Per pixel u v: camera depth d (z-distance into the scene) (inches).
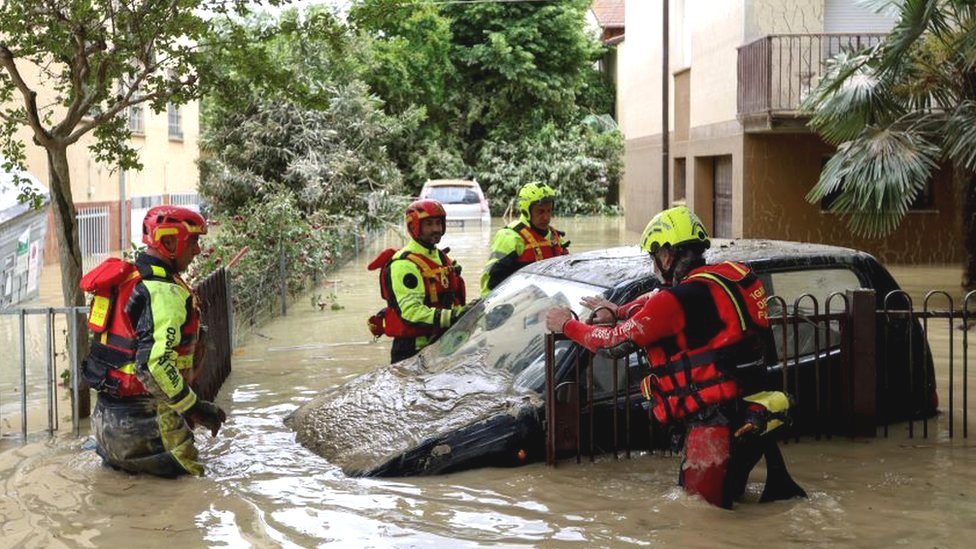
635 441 231.0
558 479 213.3
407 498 203.0
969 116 483.2
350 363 362.6
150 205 972.6
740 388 190.2
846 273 257.8
